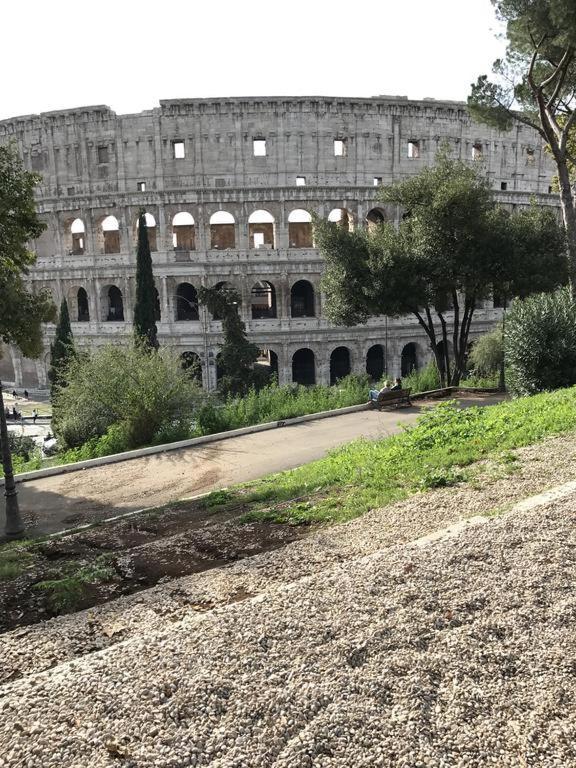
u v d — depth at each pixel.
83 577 13.61
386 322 82.50
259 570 12.48
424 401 44.44
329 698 7.78
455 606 9.76
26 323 28.44
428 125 83.81
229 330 65.81
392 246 45.22
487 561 11.22
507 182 90.50
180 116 79.12
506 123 45.38
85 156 82.31
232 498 22.14
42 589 13.10
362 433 34.19
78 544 18.17
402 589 10.30
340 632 9.17
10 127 85.88
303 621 9.48
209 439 36.41
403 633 9.08
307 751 6.95
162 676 8.23
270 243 91.94
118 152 81.12
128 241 81.31
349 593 10.29
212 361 80.38
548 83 42.06
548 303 35.31
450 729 7.33
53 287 86.88
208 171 79.69
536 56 41.78
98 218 83.00
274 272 80.56
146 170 80.62
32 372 95.50
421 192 45.94
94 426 42.16
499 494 15.23
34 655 9.76
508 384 37.16
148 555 15.03
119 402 41.25
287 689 7.90
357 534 14.09
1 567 15.47
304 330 81.69
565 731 7.24
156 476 29.88
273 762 6.82
